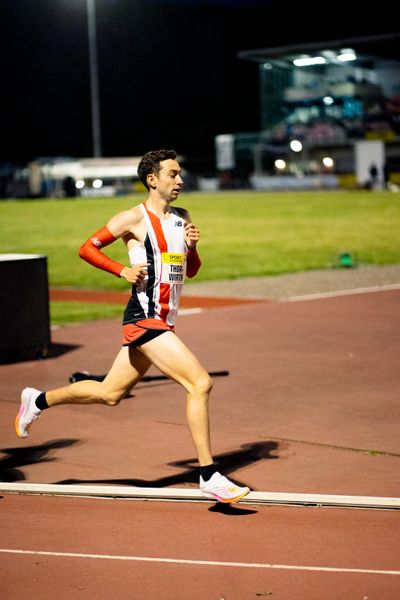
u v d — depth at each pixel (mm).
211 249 54906
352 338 24531
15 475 13492
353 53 134750
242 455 14289
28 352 22484
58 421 16578
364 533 10805
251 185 147375
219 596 9172
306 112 146000
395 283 37188
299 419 16453
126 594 9281
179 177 12164
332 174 140875
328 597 9102
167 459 14148
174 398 18188
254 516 11484
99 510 11820
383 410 16969
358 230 65812
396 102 136750
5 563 10125
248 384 19406
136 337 12031
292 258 48812
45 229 73812
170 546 10539
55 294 37406
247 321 27734
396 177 128500
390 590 9242
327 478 13023
